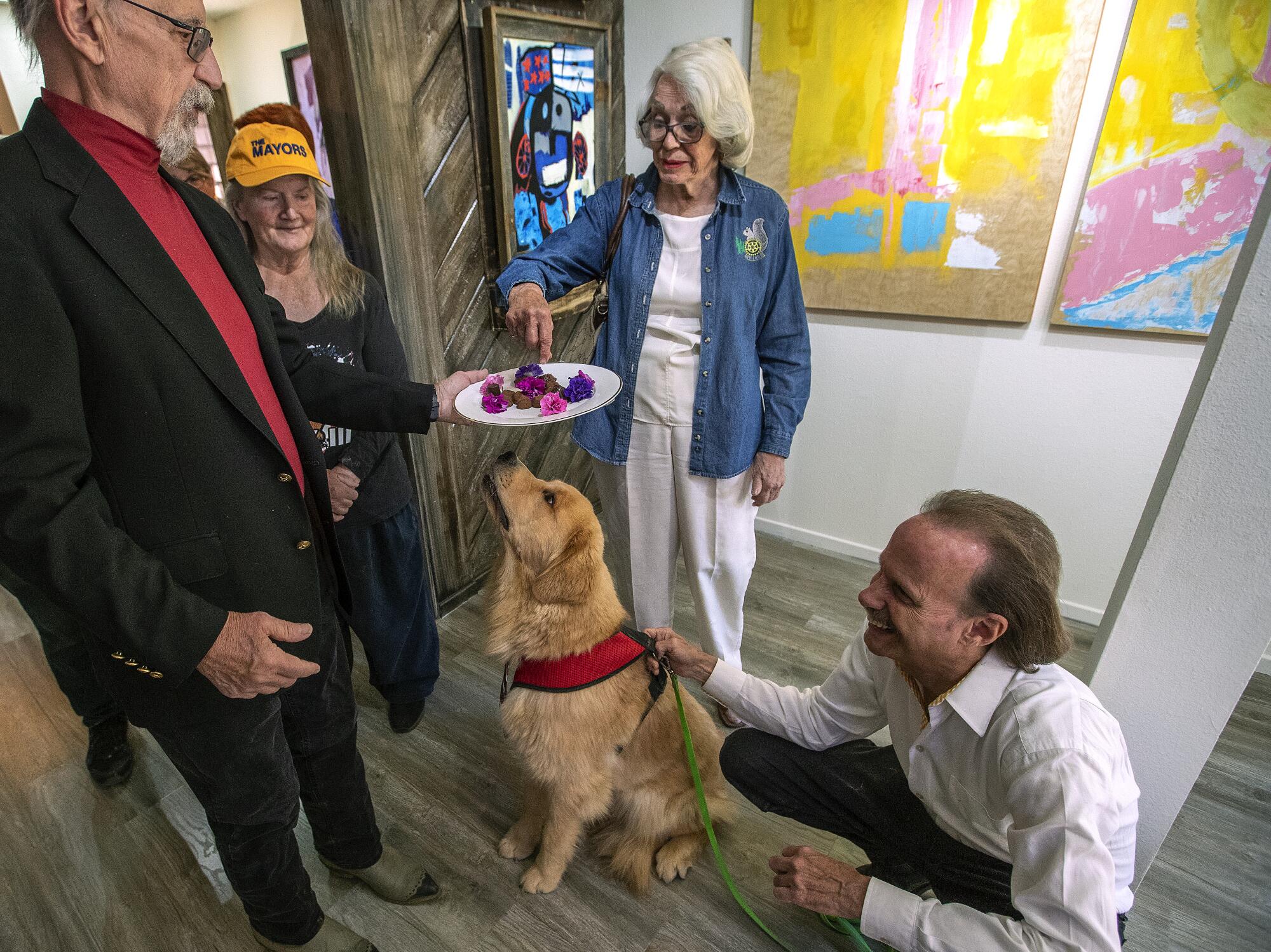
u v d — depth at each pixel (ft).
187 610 2.81
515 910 5.10
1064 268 7.50
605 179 9.72
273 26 12.32
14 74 11.55
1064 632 3.32
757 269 5.63
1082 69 6.80
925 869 4.29
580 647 4.58
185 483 3.00
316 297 5.55
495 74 7.31
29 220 2.55
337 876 5.31
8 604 8.61
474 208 7.84
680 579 9.45
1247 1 5.92
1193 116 6.43
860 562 10.12
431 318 7.50
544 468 10.03
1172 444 3.72
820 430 9.87
